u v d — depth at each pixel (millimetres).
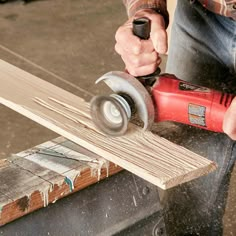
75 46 3973
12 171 1395
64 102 1589
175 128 1635
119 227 1524
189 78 1896
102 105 1416
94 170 1417
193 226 1896
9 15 4402
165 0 1628
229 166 1820
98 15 4477
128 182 1526
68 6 4605
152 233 1607
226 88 1858
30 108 1539
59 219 1407
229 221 2416
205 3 1677
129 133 1453
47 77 3549
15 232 1335
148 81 1427
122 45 1433
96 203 1475
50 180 1354
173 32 1908
